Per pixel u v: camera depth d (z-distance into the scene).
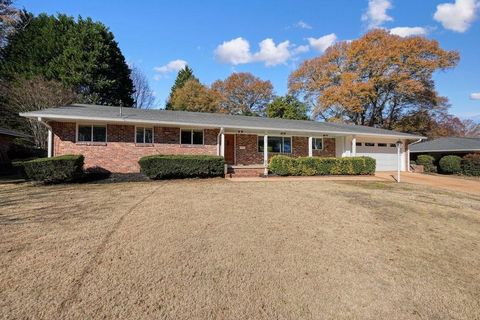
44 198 7.80
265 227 5.62
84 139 13.08
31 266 3.64
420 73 27.86
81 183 11.05
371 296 3.34
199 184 11.11
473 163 18.48
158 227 5.33
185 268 3.78
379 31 28.98
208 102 38.97
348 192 10.11
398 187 12.20
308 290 3.40
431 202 8.97
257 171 15.14
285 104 34.78
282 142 18.16
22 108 20.05
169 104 42.34
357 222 6.29
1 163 15.59
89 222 5.50
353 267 4.08
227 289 3.32
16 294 3.02
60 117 11.69
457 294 3.47
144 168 11.95
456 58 26.86
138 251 4.23
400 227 6.08
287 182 12.36
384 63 28.39
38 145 20.56
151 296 3.10
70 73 24.75
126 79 30.20
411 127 30.73
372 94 29.12
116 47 28.77
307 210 7.14
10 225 5.26
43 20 26.31
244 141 17.25
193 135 15.05
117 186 10.28
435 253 4.75
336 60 32.78
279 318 2.84
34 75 22.52
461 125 42.06
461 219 7.00
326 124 20.73
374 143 19.91
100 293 3.11
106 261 3.86
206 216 6.21
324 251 4.60
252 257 4.23
